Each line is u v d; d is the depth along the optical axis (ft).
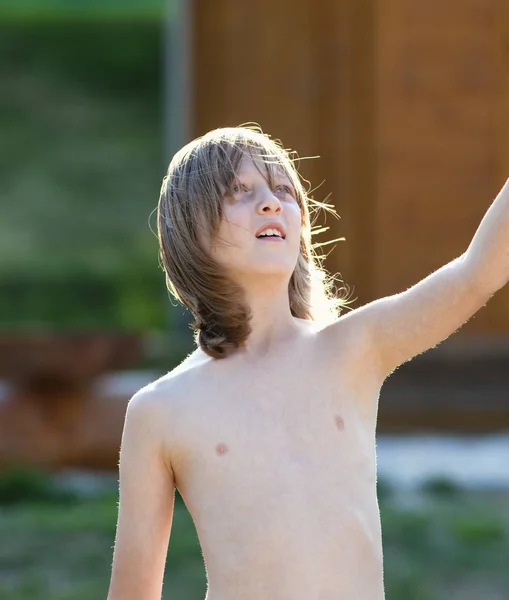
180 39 93.30
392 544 48.26
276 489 16.88
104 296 159.84
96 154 209.36
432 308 17.62
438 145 89.86
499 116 89.51
